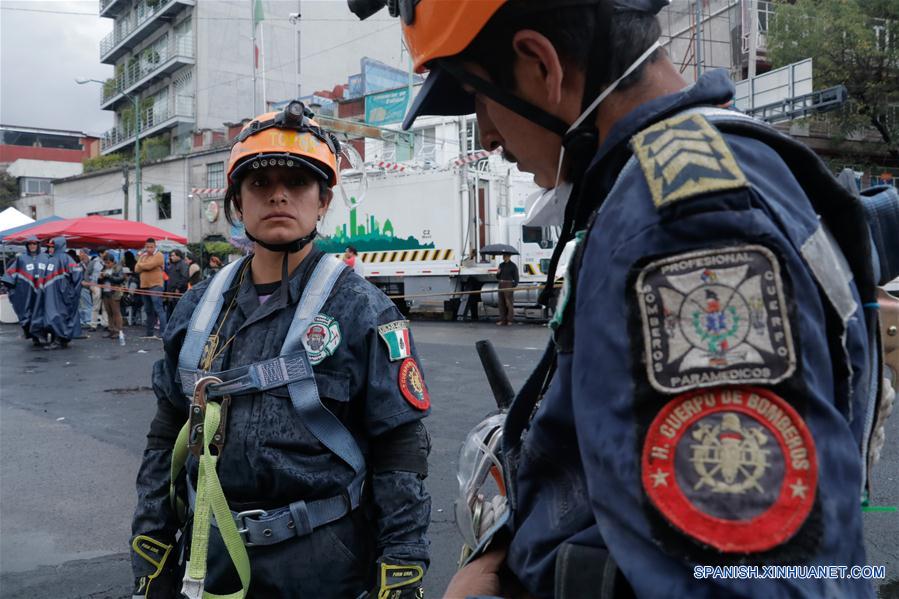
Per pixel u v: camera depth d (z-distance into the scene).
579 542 0.74
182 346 1.73
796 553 0.57
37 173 54.84
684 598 0.59
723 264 0.61
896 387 0.89
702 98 0.79
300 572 1.57
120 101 46.12
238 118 38.22
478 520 1.15
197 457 1.62
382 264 17.52
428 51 0.90
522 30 0.82
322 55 40.16
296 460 1.58
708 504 0.59
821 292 0.66
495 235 16.41
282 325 1.67
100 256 17.92
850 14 15.62
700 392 0.60
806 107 10.06
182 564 1.72
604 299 0.67
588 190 0.83
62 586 3.22
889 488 3.84
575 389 0.70
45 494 4.45
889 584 2.76
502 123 0.93
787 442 0.58
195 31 37.28
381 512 1.68
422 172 16.72
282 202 1.69
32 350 12.03
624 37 0.81
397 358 1.70
